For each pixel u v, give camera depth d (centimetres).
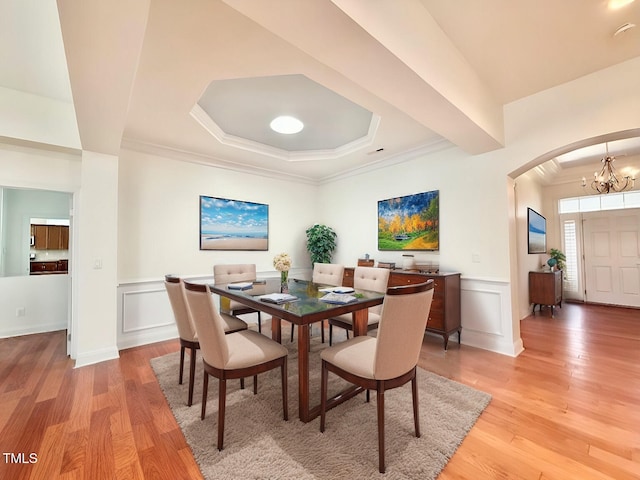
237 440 172
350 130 355
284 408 192
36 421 192
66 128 285
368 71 176
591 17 192
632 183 523
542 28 202
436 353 312
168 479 144
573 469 150
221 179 428
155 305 362
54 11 172
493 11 188
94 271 296
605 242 578
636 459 157
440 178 371
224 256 427
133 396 224
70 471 149
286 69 212
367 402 214
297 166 460
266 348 193
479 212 334
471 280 340
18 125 264
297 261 517
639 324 432
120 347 334
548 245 626
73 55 146
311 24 139
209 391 232
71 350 302
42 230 547
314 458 157
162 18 163
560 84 270
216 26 170
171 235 378
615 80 240
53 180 295
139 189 355
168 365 283
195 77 220
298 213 520
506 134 306
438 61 200
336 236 512
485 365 280
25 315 388
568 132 265
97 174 300
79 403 214
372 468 150
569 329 405
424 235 384
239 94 269
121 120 221
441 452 160
